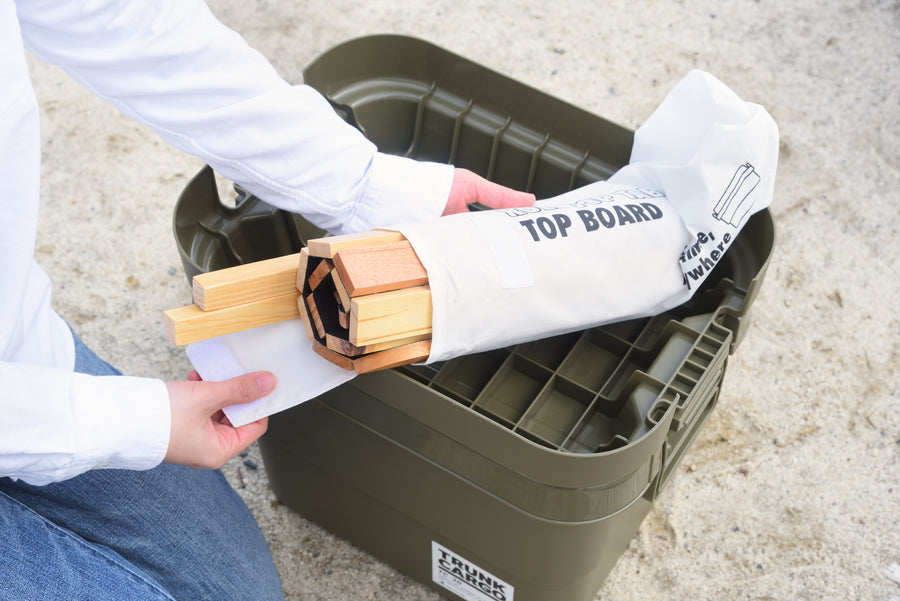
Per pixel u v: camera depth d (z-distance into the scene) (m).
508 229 0.77
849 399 1.29
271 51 1.76
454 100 1.07
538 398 0.86
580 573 0.90
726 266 0.94
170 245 1.47
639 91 1.73
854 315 1.39
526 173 1.06
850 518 1.17
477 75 1.04
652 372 0.82
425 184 0.84
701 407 0.87
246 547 0.93
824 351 1.34
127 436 0.67
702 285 0.95
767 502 1.19
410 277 0.71
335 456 0.95
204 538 0.88
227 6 1.84
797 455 1.23
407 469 0.88
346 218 0.85
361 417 0.85
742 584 1.11
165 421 0.68
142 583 0.75
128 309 1.38
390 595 1.11
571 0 1.91
